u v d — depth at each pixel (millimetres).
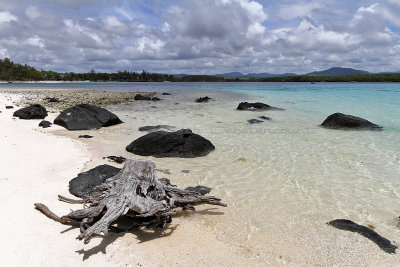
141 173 6062
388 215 5953
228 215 5938
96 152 10258
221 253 4574
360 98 34219
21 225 4941
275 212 6066
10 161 8234
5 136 11383
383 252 4645
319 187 7484
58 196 5891
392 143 12297
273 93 46219
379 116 19641
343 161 9758
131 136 13438
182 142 10492
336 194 7039
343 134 14227
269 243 4891
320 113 21812
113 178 6301
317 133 14508
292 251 4664
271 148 11484
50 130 14141
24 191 6289
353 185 7629
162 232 5199
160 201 5594
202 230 5309
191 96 40531
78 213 5066
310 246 4805
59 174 7531
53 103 27312
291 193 7086
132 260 4289
